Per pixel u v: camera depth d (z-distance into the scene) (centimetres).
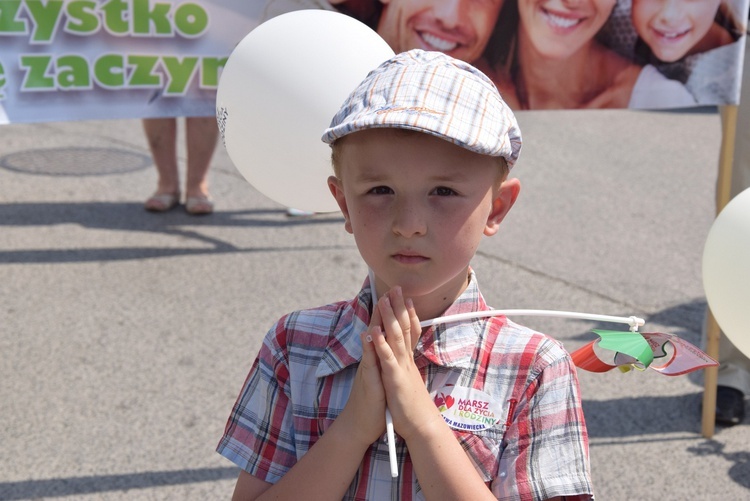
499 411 140
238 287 476
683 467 331
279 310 452
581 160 740
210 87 338
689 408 372
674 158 757
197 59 334
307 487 134
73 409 354
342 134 126
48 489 306
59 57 321
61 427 342
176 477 316
